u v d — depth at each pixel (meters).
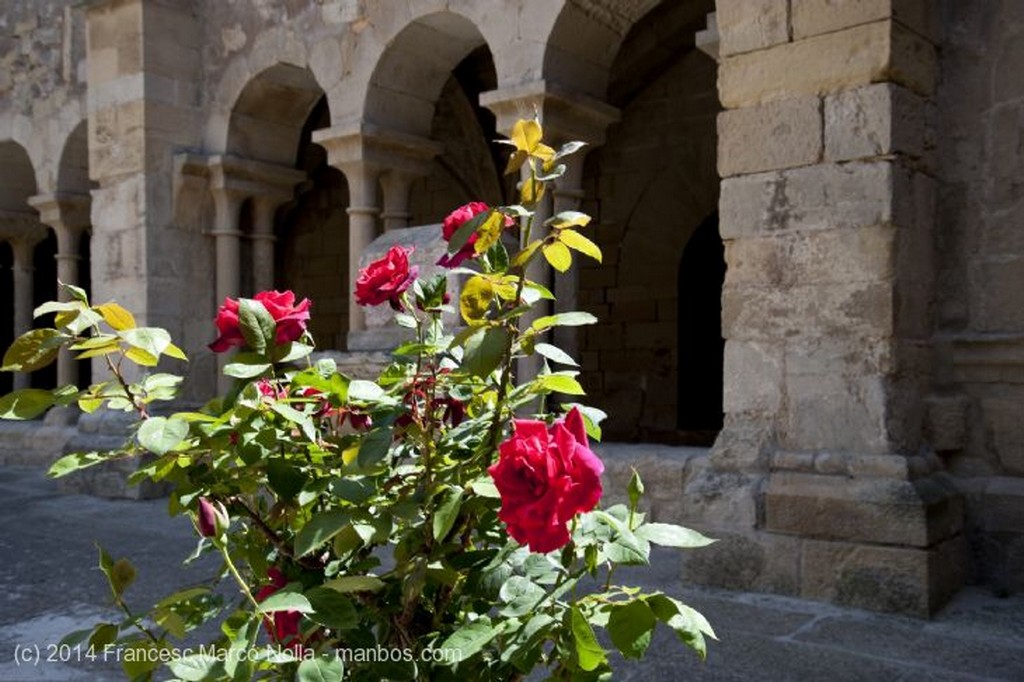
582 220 1.43
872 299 4.02
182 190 7.95
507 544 1.47
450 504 1.36
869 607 3.87
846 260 4.09
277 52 7.56
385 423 1.46
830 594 3.97
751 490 4.21
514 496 1.17
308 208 12.19
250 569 1.56
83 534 5.79
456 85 9.61
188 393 8.00
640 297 9.50
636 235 9.51
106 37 8.05
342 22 7.07
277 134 8.36
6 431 9.51
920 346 4.25
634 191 9.49
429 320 1.61
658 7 8.38
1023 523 4.12
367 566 1.46
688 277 9.47
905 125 4.08
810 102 4.18
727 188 4.44
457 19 6.62
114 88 8.00
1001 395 4.27
